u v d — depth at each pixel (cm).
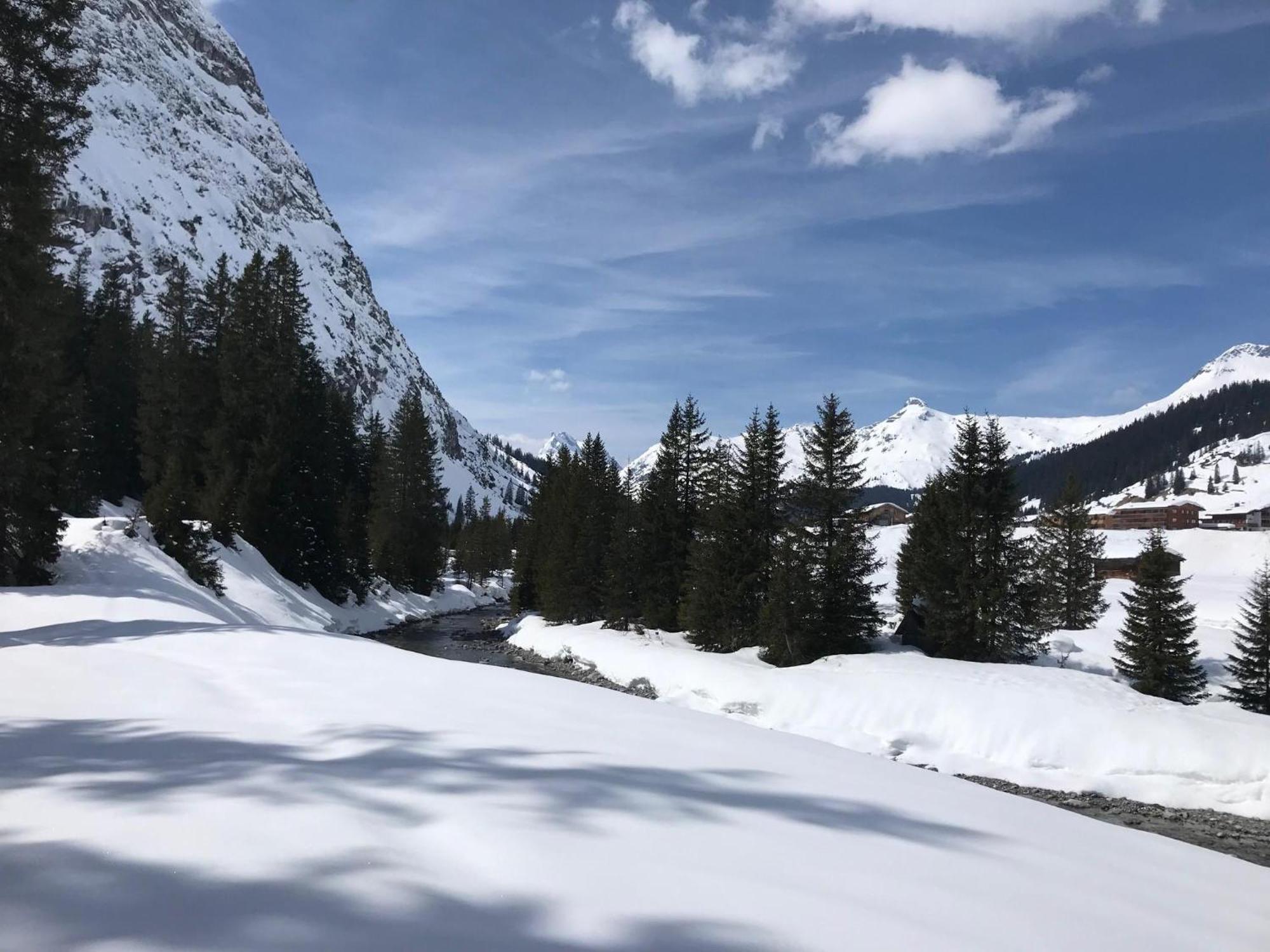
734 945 195
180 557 2562
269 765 331
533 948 181
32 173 1432
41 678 588
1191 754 1303
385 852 232
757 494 2909
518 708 545
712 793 349
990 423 2477
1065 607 3862
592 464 4409
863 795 396
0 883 195
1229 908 305
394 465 5488
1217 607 4372
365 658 798
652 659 2322
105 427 4234
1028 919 249
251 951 166
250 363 3725
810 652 2530
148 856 218
